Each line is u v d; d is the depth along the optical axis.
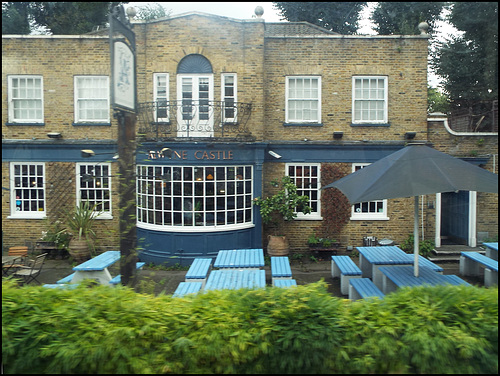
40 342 3.21
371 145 10.03
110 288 3.75
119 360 3.14
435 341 3.17
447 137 10.02
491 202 9.71
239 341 3.16
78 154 9.28
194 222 9.49
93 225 8.23
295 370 3.24
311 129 10.18
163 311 3.44
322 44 10.09
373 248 7.85
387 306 3.54
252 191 9.87
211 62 9.64
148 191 9.52
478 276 7.52
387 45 10.00
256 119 9.77
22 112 9.09
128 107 4.25
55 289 3.71
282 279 6.37
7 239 8.90
